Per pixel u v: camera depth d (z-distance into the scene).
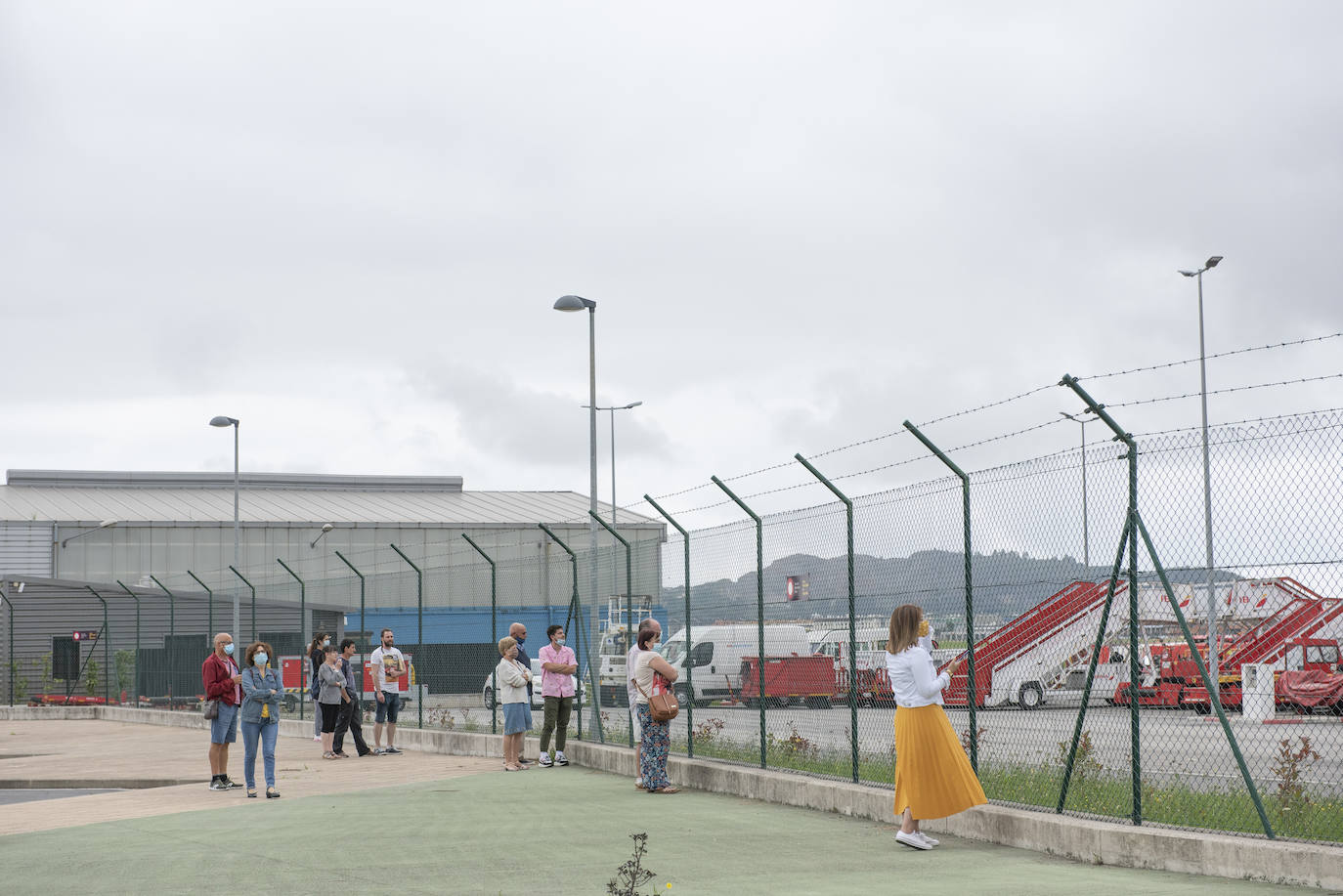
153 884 8.96
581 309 25.05
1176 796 9.45
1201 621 9.34
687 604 15.81
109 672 37.62
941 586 11.17
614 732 18.08
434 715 23.06
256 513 60.69
